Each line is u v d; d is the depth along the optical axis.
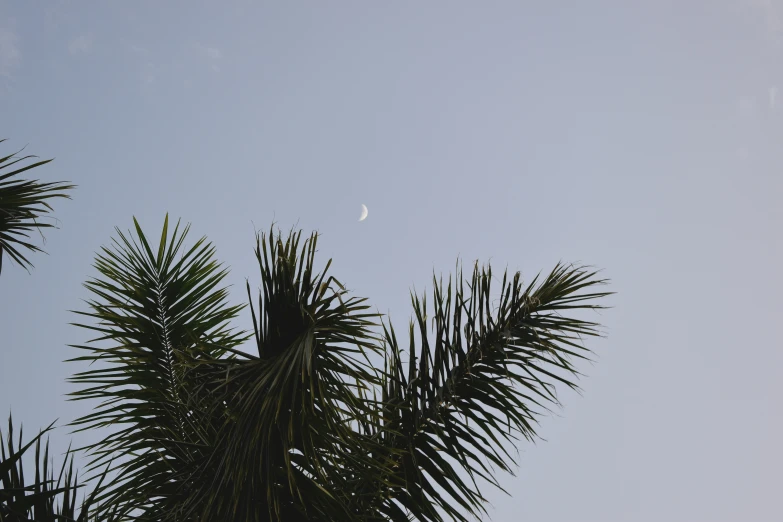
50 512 3.33
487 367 4.16
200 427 3.81
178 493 3.56
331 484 3.45
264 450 3.26
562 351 4.12
